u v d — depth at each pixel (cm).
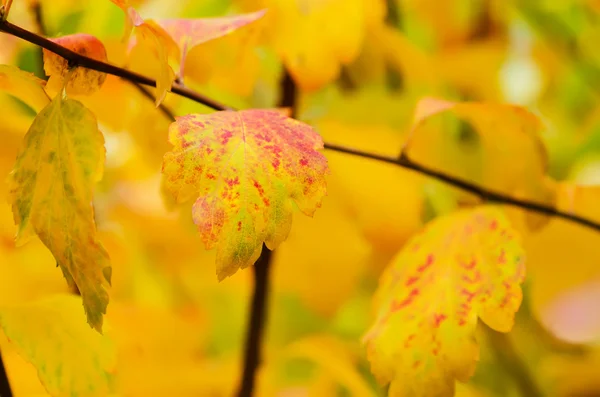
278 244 44
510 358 73
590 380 73
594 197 56
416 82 62
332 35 53
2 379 48
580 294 64
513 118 53
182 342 64
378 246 62
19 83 47
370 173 61
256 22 51
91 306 45
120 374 59
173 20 49
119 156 61
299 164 45
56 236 45
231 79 53
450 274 50
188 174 44
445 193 65
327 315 67
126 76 47
